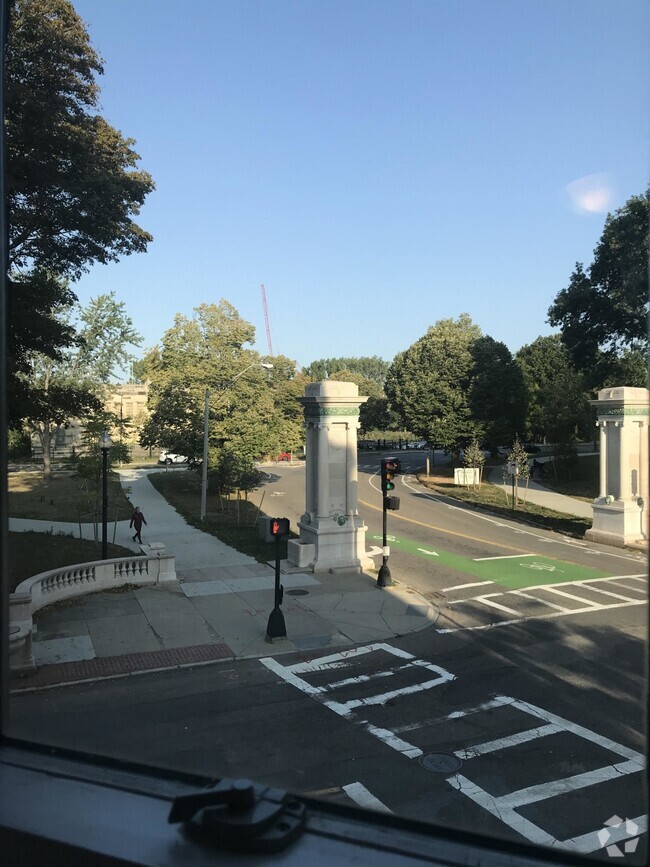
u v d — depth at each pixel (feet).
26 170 44.27
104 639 37.65
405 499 117.80
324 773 20.04
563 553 68.08
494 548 70.59
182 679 31.76
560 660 33.35
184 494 116.37
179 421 113.19
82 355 136.26
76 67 43.37
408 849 4.37
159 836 4.58
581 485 127.24
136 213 60.64
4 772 5.58
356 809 4.80
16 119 40.98
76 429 159.43
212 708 26.84
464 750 22.26
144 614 43.14
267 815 4.53
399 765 20.81
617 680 29.76
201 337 115.75
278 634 38.34
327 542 57.98
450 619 43.11
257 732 23.58
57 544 64.64
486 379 152.87
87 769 5.65
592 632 38.81
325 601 47.67
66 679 31.14
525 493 119.85
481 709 26.66
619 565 61.72
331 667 33.81
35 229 48.96
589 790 18.57
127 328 140.46
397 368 176.55
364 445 272.10
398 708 27.27
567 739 23.03
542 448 179.22
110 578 49.70
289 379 193.16
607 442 74.18
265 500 111.75
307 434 61.00
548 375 150.00
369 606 46.39
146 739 18.29
